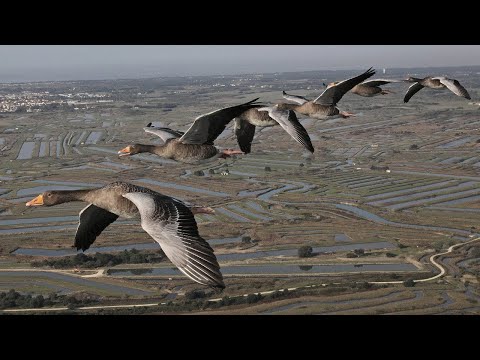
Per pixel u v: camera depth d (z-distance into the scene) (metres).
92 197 15.45
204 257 10.40
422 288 62.69
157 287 64.25
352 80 28.28
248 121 26.95
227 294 61.91
